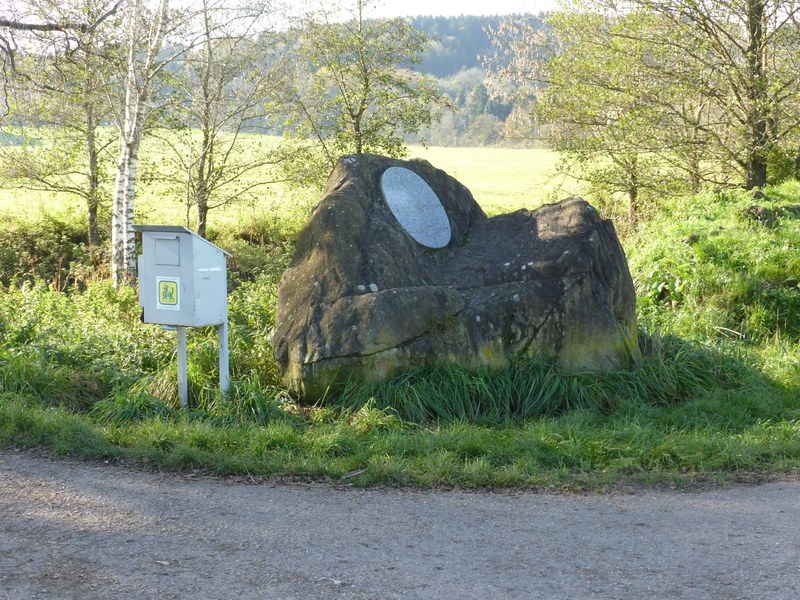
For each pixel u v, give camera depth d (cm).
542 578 415
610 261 859
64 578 400
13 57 1386
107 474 576
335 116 2092
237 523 487
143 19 1734
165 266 731
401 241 855
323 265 813
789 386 866
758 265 1190
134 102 1770
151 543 450
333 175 914
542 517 512
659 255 1259
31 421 655
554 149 2047
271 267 1803
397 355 763
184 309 728
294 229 2358
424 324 772
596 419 745
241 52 2008
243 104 2088
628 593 398
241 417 721
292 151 2128
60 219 2381
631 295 880
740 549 457
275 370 834
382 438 659
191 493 542
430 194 936
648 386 817
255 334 904
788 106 1862
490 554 447
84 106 1938
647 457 631
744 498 556
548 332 805
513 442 655
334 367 758
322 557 437
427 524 495
